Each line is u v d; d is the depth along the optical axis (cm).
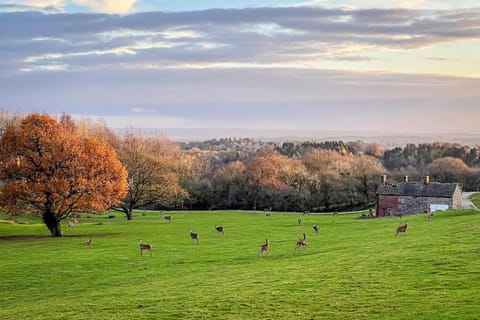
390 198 13125
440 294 3469
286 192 18162
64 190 9144
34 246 7888
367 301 3478
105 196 9506
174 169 15675
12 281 5391
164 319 3397
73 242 8338
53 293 4862
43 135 9244
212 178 19700
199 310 3550
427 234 6725
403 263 4628
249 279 4628
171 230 10181
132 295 4294
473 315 2936
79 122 19912
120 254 6925
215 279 4822
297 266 5194
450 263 4416
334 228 9838
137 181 13738
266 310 3447
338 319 3138
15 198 9200
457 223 7519
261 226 10669
